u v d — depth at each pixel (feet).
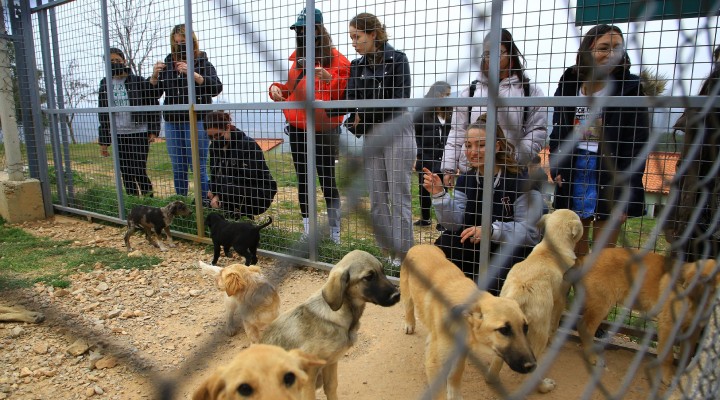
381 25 16.15
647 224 19.54
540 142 14.79
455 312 6.04
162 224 23.03
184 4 21.44
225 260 21.79
